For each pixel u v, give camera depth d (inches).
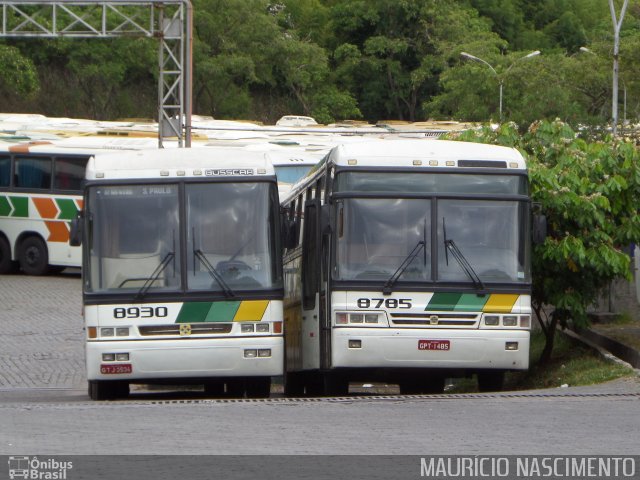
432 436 1387.8
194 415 1626.5
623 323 2711.6
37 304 3973.9
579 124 4906.5
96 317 1971.0
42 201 4640.8
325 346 2047.2
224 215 2021.4
